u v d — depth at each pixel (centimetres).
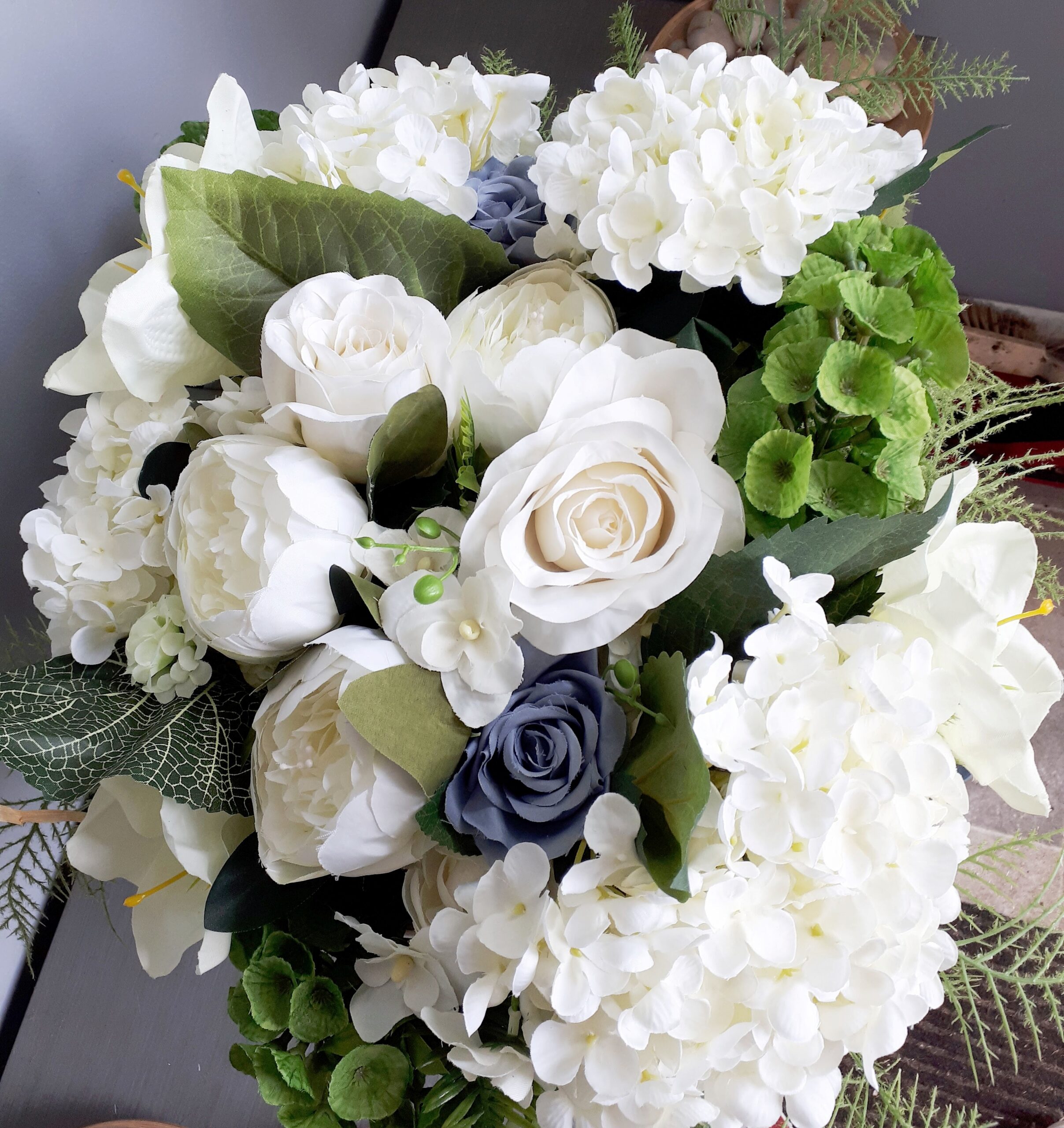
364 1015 45
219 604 44
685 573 39
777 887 38
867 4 76
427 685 40
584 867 37
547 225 53
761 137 46
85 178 67
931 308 49
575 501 39
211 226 47
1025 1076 67
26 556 52
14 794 71
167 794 44
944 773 40
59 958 74
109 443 52
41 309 65
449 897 44
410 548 40
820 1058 41
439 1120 47
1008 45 114
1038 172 122
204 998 73
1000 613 49
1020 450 99
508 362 47
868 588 46
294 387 44
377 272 50
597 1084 37
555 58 98
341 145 52
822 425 46
